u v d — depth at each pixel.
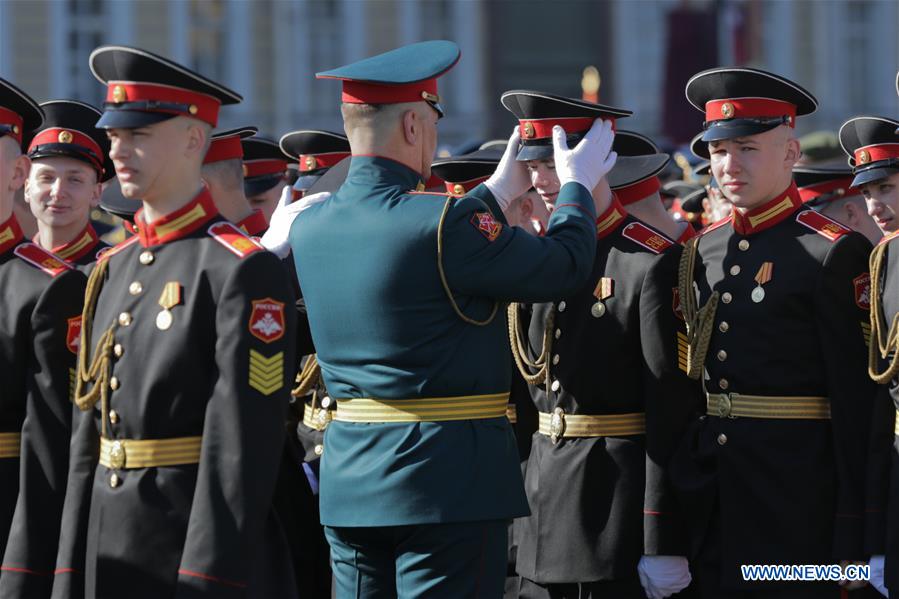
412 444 12.14
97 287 12.59
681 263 14.35
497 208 13.80
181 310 11.87
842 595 13.72
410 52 12.98
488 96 77.69
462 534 12.08
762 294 13.89
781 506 13.65
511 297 12.23
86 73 72.75
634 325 14.11
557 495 14.37
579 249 12.52
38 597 12.77
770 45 76.12
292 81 74.81
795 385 13.75
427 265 12.05
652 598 13.99
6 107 13.89
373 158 12.62
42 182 15.87
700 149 15.87
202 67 74.00
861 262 13.74
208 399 11.75
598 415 14.30
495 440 12.38
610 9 77.62
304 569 15.92
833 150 23.41
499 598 12.39
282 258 13.64
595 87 44.88
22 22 71.88
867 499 13.37
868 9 76.38
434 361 12.13
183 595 11.35
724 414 13.99
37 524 12.87
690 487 13.91
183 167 12.23
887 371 13.26
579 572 14.19
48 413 13.02
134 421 11.91
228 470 11.47
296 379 16.00
